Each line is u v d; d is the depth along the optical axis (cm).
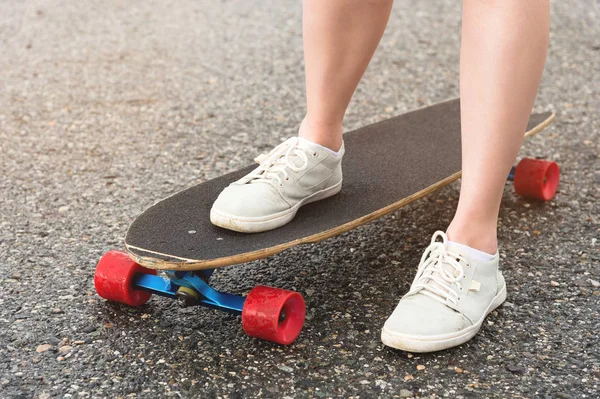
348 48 181
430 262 179
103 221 239
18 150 295
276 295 169
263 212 177
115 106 343
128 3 512
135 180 269
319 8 178
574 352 171
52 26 461
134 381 162
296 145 190
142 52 416
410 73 388
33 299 194
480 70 164
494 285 181
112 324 183
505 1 159
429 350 167
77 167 280
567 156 286
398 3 512
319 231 178
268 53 418
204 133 313
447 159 225
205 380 162
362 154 230
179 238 173
